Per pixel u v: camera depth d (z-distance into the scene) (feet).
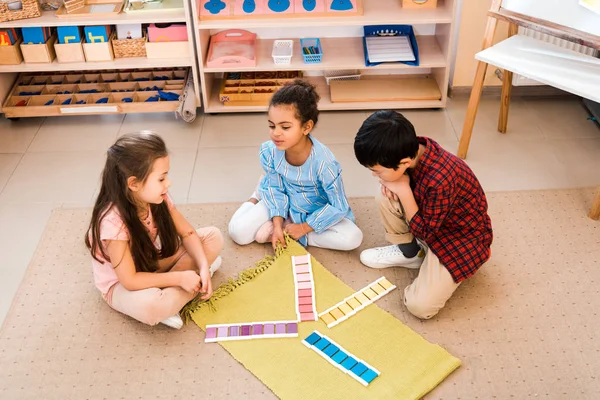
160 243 6.31
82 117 9.34
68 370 5.69
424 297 5.97
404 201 5.92
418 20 8.63
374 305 6.27
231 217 7.43
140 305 5.74
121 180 5.36
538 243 6.98
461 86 9.61
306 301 6.28
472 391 5.46
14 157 8.51
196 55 9.01
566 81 6.83
